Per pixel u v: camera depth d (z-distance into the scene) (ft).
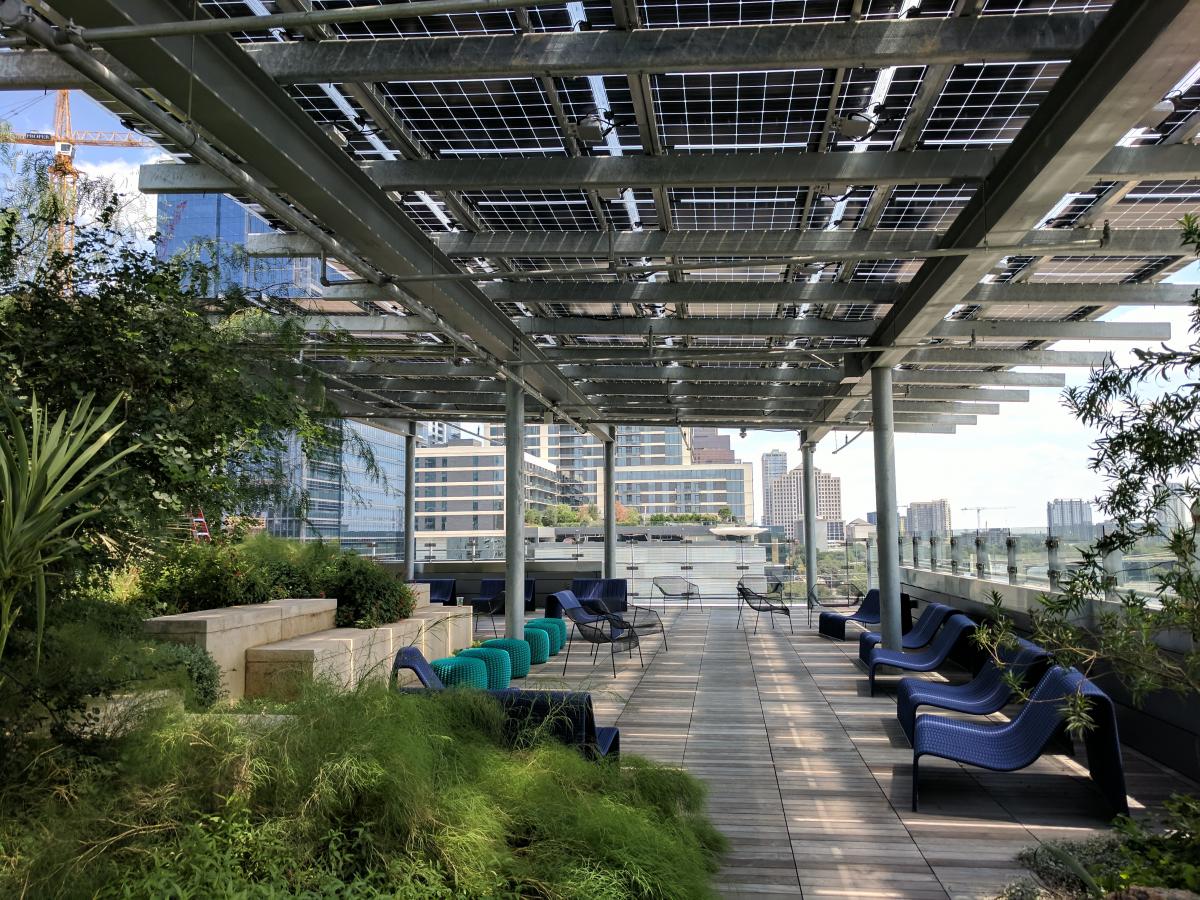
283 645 22.47
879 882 12.76
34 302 13.55
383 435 65.36
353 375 43.06
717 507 242.58
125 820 9.28
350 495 30.17
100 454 12.57
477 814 10.40
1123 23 13.29
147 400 13.58
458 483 176.14
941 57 14.20
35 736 11.25
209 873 8.23
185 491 14.29
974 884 12.64
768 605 48.24
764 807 16.51
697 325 34.22
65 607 12.86
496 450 175.42
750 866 13.43
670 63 14.40
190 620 19.81
